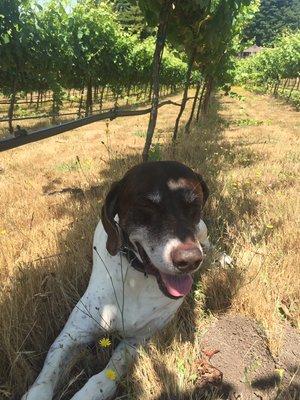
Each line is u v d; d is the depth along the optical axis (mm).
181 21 1210
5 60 2443
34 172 1344
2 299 546
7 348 465
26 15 2430
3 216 917
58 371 438
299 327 554
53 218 898
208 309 586
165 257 424
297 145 1896
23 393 447
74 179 1223
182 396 440
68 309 554
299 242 750
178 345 493
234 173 1252
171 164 502
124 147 1769
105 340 435
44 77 3107
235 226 847
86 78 3643
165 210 457
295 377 476
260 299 581
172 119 3172
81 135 2277
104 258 510
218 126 2658
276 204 962
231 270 642
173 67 6805
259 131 2471
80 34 3301
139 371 448
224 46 1917
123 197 489
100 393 419
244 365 493
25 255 694
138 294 488
